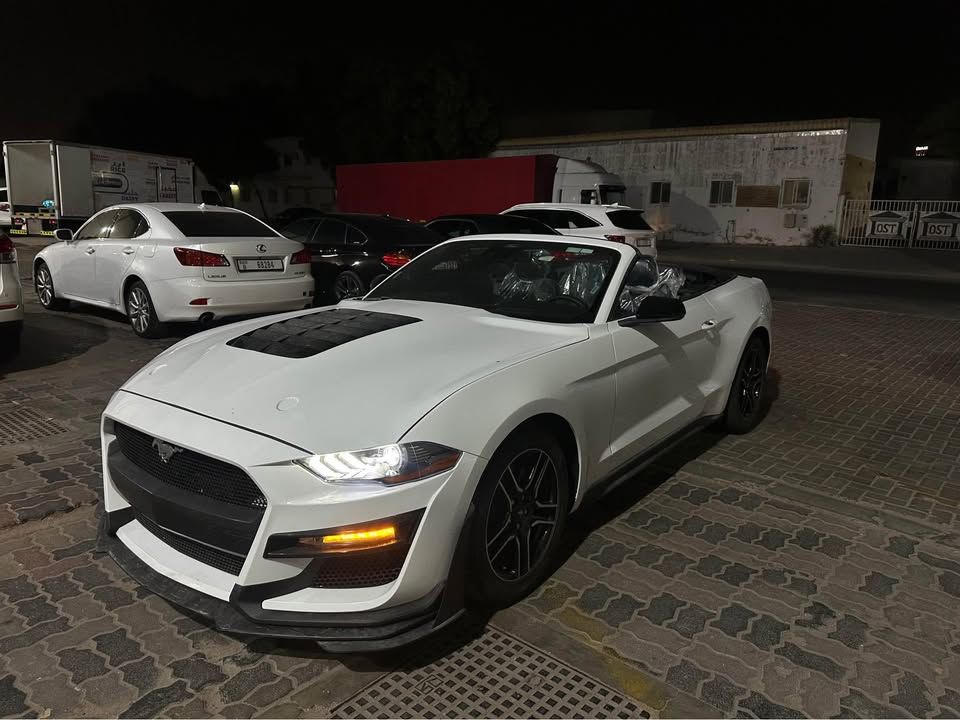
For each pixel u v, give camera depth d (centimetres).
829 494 407
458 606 253
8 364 645
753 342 495
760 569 322
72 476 406
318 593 236
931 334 912
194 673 247
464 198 2152
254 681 244
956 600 299
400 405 251
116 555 274
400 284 420
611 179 2008
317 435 237
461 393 259
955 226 2272
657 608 290
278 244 762
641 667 253
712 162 2603
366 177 2444
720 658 258
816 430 521
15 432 475
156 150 4062
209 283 705
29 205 2066
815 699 237
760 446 485
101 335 772
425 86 3459
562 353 307
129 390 291
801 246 2455
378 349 298
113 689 238
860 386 649
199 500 249
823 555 336
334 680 245
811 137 2394
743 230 2577
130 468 276
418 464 237
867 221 2405
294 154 4150
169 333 765
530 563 290
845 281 1558
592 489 332
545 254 395
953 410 577
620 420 343
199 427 250
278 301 759
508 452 268
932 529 365
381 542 231
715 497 400
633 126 4272
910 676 250
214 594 243
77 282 838
